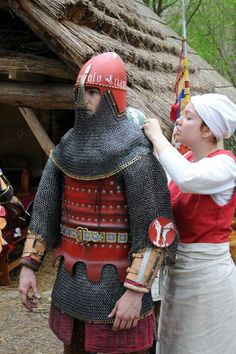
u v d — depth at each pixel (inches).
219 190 86.3
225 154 88.5
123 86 83.7
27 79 192.2
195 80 281.7
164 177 83.5
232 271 91.1
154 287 113.3
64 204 87.4
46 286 218.8
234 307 90.4
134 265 80.4
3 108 302.7
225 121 87.9
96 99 82.0
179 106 160.1
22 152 305.6
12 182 288.2
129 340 83.6
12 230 205.8
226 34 686.5
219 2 615.8
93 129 82.1
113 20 188.5
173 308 92.4
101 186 82.3
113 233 82.8
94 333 83.1
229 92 348.2
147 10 368.8
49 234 89.6
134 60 187.9
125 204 82.5
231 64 696.4
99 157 80.7
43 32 163.2
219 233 90.0
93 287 83.0
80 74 84.1
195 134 89.4
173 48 296.7
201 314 89.6
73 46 150.9
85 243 83.8
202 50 625.9
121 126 82.4
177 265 91.4
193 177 83.5
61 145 87.0
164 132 154.4
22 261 88.3
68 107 191.9
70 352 90.4
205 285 89.1
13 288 218.1
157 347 97.7
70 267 85.4
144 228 80.5
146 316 85.5
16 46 196.5
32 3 154.7
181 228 91.0
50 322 90.4
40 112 288.5
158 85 193.9
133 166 80.1
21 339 148.7
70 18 161.5
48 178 89.0
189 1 594.2
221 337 89.7
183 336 91.4
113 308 82.4
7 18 201.8
